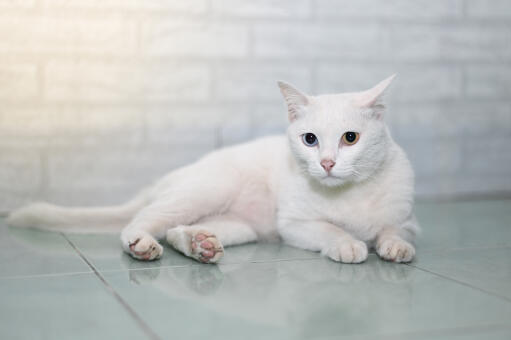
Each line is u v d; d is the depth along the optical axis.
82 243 1.76
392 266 1.47
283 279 1.33
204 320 1.04
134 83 2.55
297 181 1.70
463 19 2.94
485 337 0.96
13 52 2.39
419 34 2.88
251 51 2.67
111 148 2.54
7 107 2.40
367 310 1.10
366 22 2.81
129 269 1.42
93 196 2.53
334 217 1.64
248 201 1.84
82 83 2.49
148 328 0.99
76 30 2.46
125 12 2.51
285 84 1.64
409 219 1.68
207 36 2.62
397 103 2.88
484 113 3.01
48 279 1.32
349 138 1.52
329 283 1.30
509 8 2.99
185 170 1.90
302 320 1.04
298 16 2.71
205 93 2.64
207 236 1.49
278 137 1.98
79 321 1.03
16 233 1.91
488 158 3.03
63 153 2.48
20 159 2.43
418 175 2.94
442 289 1.25
